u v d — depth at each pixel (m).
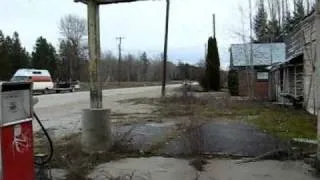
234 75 47.00
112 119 19.81
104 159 9.71
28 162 6.16
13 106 5.82
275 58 42.38
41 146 11.36
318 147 8.88
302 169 8.87
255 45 44.12
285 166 9.12
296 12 42.19
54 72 113.06
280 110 23.23
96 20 10.75
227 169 8.88
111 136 10.67
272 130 14.81
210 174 8.45
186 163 9.41
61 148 10.95
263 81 40.25
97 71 10.73
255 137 13.02
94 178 8.13
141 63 146.50
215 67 63.97
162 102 33.28
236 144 11.70
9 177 5.69
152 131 14.65
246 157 10.05
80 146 10.68
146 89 73.12
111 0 10.63
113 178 8.06
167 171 8.68
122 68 139.00
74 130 15.97
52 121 20.08
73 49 116.00
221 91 59.75
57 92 63.16
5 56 92.06
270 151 10.31
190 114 21.84
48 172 7.76
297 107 24.09
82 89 77.31
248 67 42.19
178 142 11.87
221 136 13.15
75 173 8.20
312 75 19.81
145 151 10.59
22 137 6.02
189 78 92.31
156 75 144.75
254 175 8.41
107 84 106.94
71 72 114.88
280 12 48.03
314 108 19.22
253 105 27.64
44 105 32.88
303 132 14.35
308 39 20.66
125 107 28.84
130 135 13.19
